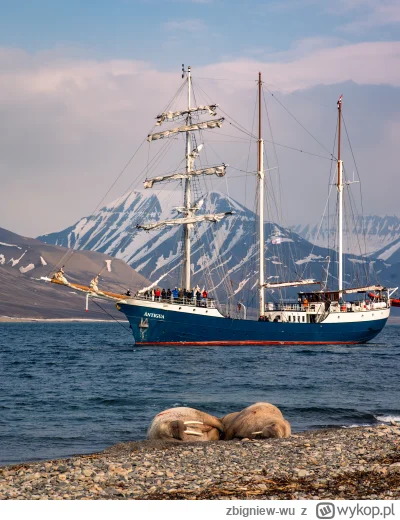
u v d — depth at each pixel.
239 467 28.02
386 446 32.50
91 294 125.25
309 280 146.12
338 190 162.62
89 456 32.47
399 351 133.25
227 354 116.12
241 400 60.09
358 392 66.25
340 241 160.12
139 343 128.75
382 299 149.00
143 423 48.25
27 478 26.45
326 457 29.77
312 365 98.69
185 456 30.80
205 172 141.38
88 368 97.19
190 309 127.44
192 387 71.38
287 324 135.50
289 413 52.28
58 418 50.72
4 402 60.16
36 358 122.88
